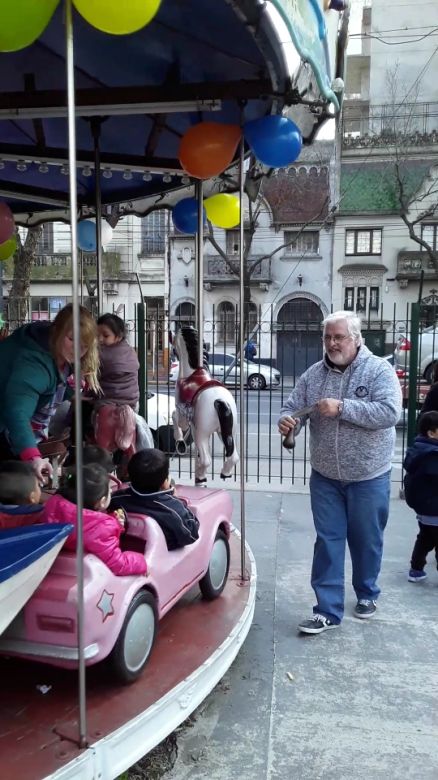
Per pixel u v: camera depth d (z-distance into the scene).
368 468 3.74
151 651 2.84
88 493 2.69
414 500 4.49
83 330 3.38
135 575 2.69
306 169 29.77
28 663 2.89
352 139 29.72
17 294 14.68
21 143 5.06
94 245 6.62
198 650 2.97
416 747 2.78
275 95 3.52
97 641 2.47
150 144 4.96
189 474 8.40
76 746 2.21
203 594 3.58
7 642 2.50
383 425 3.61
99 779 2.21
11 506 2.83
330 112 3.74
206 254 30.70
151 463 3.08
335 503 3.87
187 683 2.65
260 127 3.67
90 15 2.10
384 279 30.16
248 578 3.94
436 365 6.20
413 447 4.56
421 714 3.02
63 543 2.46
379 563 4.02
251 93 3.57
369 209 29.89
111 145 5.12
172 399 9.92
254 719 2.96
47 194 6.18
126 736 2.32
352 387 3.71
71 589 2.40
